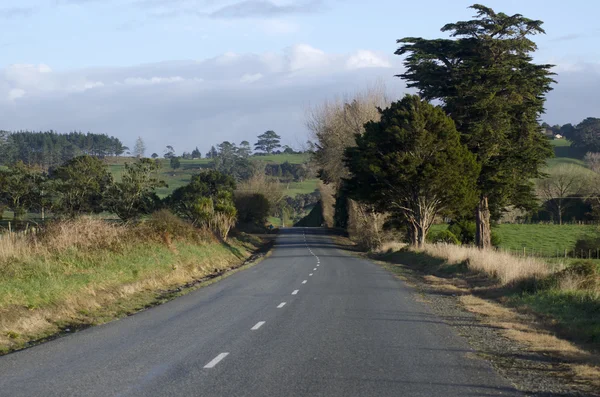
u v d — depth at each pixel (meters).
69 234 20.84
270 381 7.53
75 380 7.61
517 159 46.56
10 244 17.73
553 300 15.67
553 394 7.09
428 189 42.47
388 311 14.69
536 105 47.16
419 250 38.84
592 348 10.48
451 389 7.23
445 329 12.05
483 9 46.00
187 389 7.11
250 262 37.81
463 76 46.03
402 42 48.56
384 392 7.05
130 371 8.12
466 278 24.50
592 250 49.47
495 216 54.56
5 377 7.86
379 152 44.12
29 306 13.26
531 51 47.06
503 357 9.33
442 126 42.78
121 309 15.55
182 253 29.14
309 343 10.25
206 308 15.33
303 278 25.12
